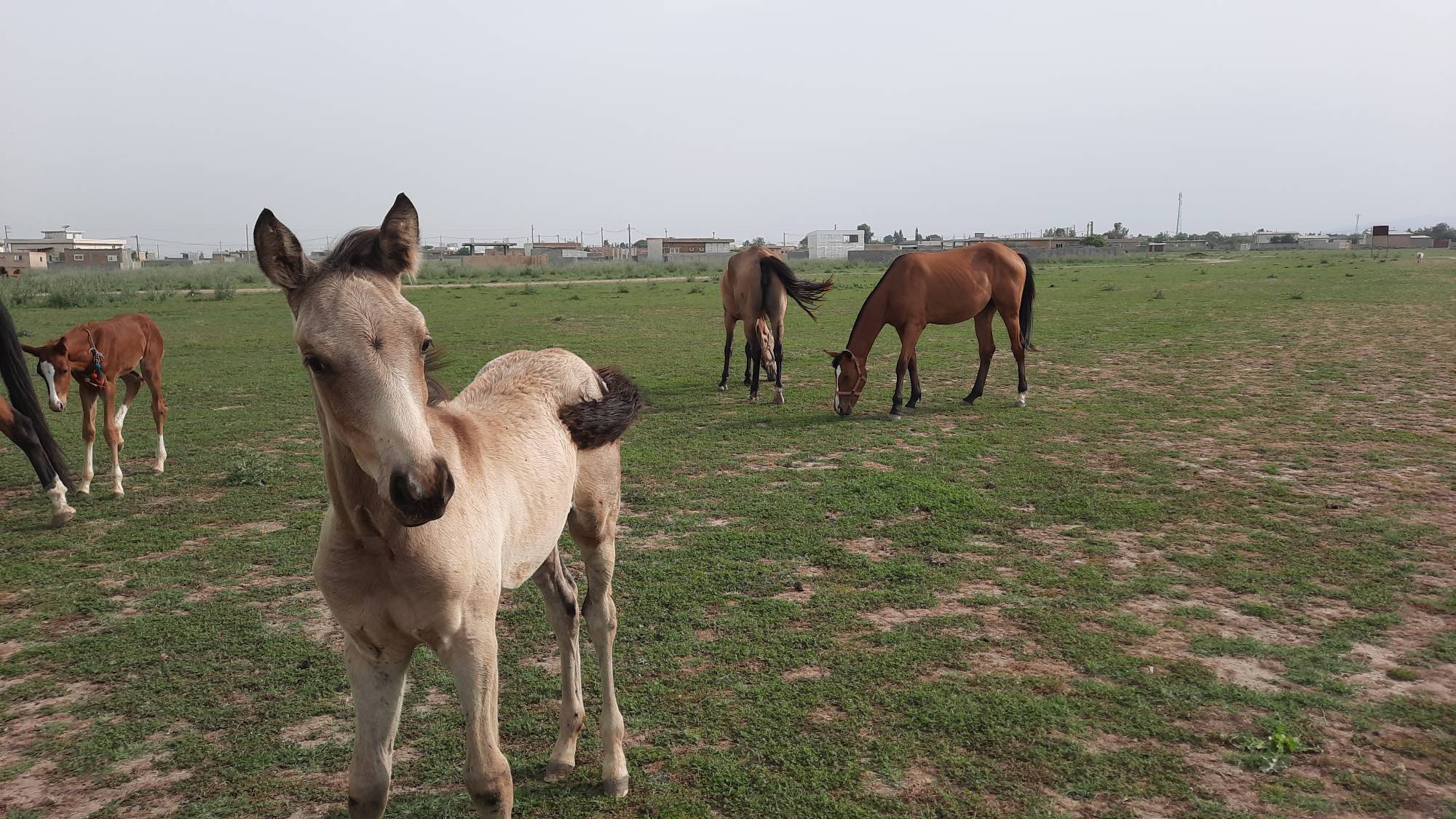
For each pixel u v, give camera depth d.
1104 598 5.23
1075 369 14.42
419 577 2.53
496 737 2.77
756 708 4.07
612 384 4.18
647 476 8.22
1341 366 13.93
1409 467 8.00
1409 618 4.89
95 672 4.54
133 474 8.62
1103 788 3.42
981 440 9.47
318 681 4.43
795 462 8.72
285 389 13.57
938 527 6.58
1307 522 6.55
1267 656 4.47
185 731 4.00
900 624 4.94
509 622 5.13
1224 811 3.26
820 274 52.75
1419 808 3.25
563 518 3.41
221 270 56.41
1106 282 37.59
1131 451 8.83
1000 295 11.25
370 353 2.37
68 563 6.14
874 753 3.68
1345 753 3.61
